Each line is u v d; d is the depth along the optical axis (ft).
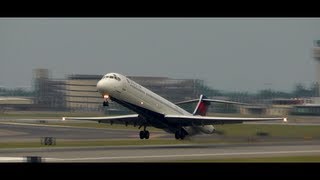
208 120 648.38
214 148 597.93
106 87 604.08
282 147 617.21
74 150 563.48
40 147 609.42
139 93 629.51
